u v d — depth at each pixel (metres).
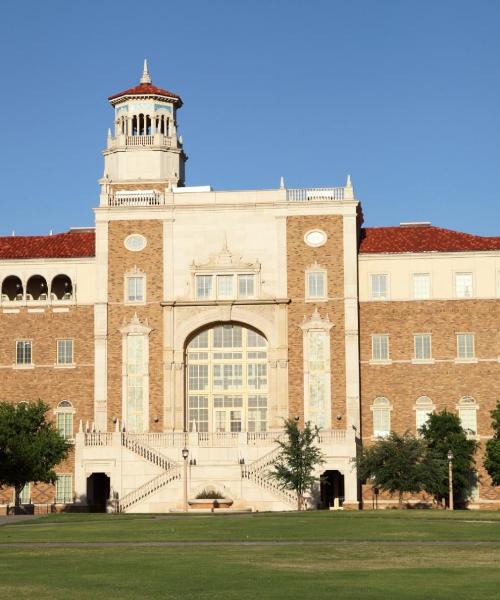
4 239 111.81
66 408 105.50
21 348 106.75
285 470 89.12
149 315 105.38
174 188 108.12
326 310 104.12
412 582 37.56
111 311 105.62
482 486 101.31
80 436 96.00
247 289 105.25
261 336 105.75
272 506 89.62
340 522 66.81
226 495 90.19
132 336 105.31
